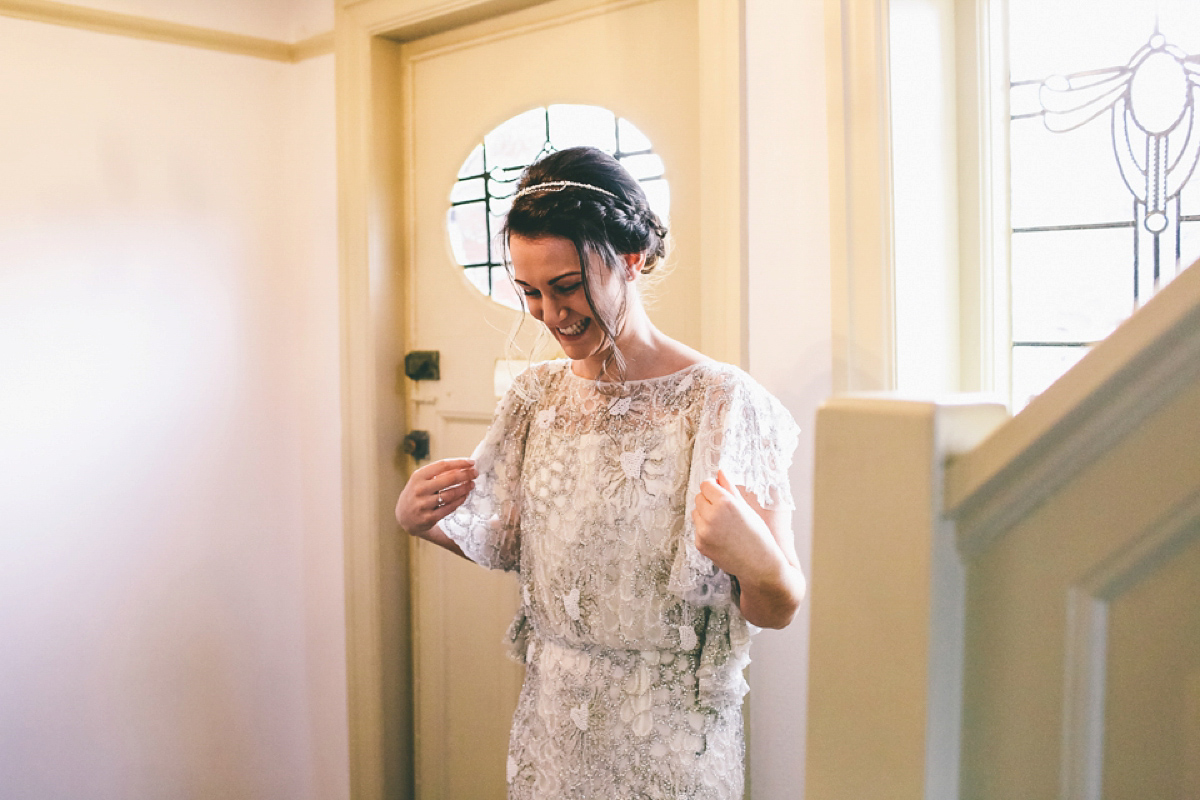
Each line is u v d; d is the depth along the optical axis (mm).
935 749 604
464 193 2164
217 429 2285
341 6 2221
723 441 1119
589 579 1212
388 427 2279
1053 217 1515
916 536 600
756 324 1585
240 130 2295
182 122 2191
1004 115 1550
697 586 1148
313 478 2422
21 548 1988
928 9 1498
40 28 1964
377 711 2287
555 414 1306
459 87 2146
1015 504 573
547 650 1302
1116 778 554
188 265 2215
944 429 600
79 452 2059
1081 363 524
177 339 2203
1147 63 1398
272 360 2383
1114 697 551
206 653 2285
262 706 2391
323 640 2424
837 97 1435
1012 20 1538
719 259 1599
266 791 2406
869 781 630
